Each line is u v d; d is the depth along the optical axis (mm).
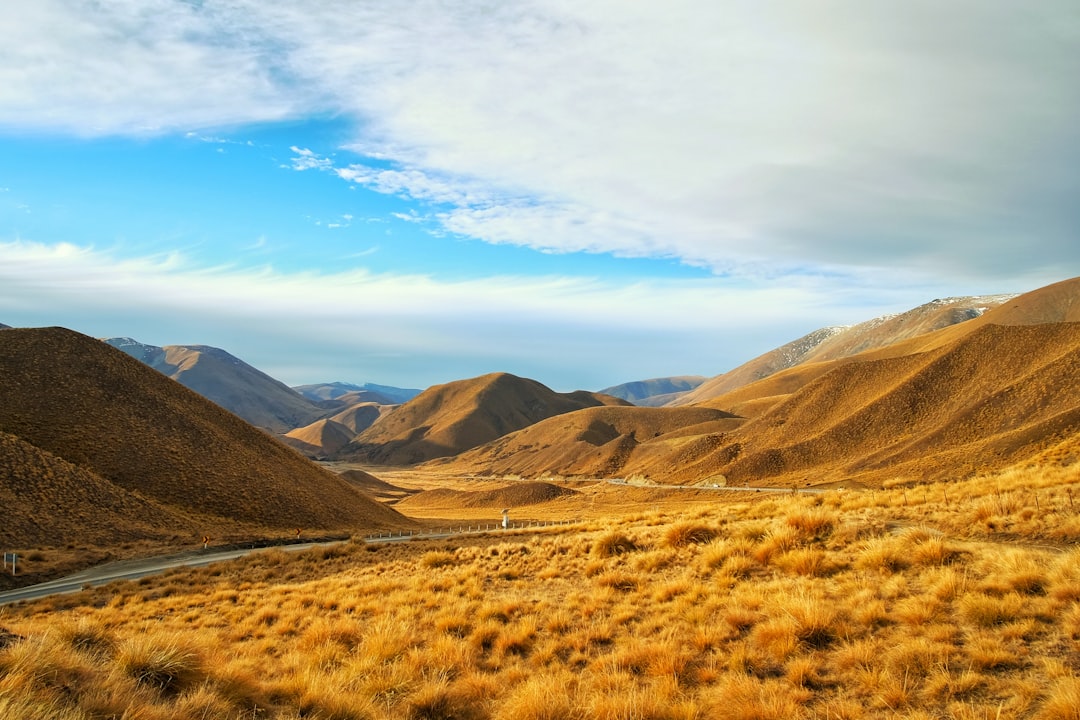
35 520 44656
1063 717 6234
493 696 9219
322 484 83750
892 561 11883
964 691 7316
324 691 8562
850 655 8531
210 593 22844
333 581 21062
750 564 13719
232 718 7555
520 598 14664
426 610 14898
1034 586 9547
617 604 13016
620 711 7711
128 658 8375
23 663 6953
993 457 73625
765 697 7801
